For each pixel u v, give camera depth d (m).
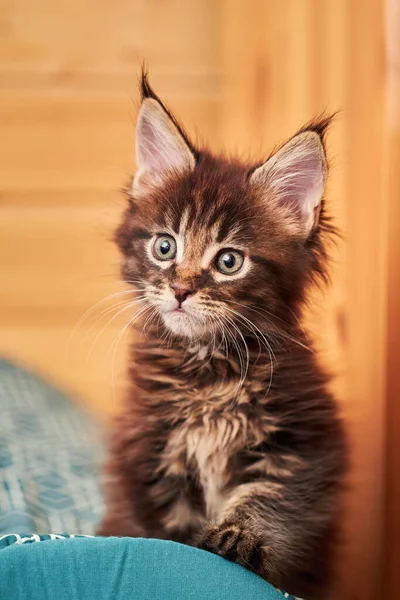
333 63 0.78
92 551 0.54
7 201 0.85
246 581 0.54
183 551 0.55
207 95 0.85
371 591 0.75
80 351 0.84
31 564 0.53
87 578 0.53
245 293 0.62
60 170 0.85
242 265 0.62
